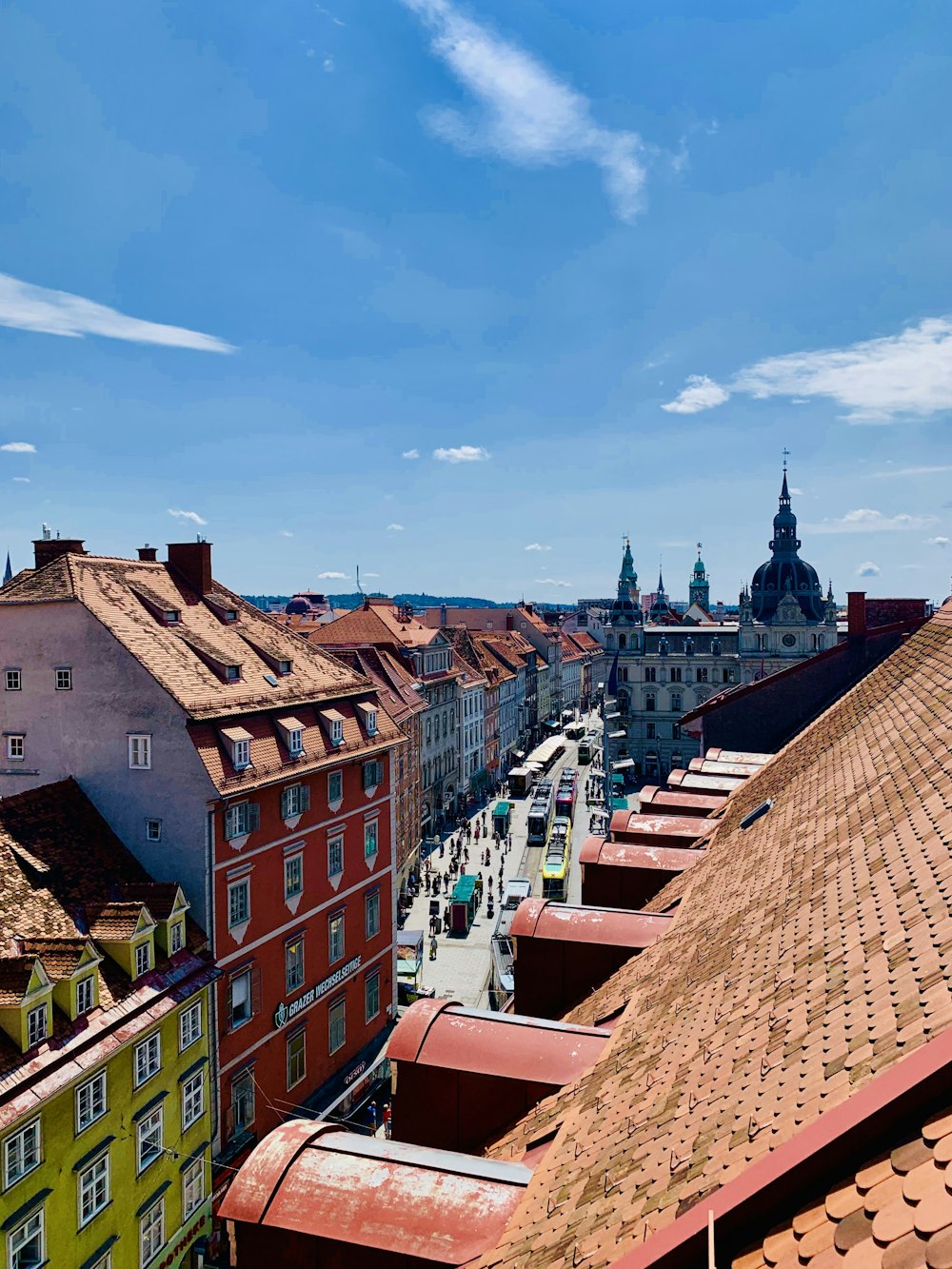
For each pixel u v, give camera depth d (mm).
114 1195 23234
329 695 37125
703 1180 5207
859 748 14523
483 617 154500
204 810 28203
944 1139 3992
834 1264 3842
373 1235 7266
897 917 6766
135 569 35188
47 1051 21062
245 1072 30016
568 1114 8789
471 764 97438
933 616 22156
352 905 37500
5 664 30609
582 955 14203
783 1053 6082
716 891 12852
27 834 26703
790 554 122812
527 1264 5984
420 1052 10562
